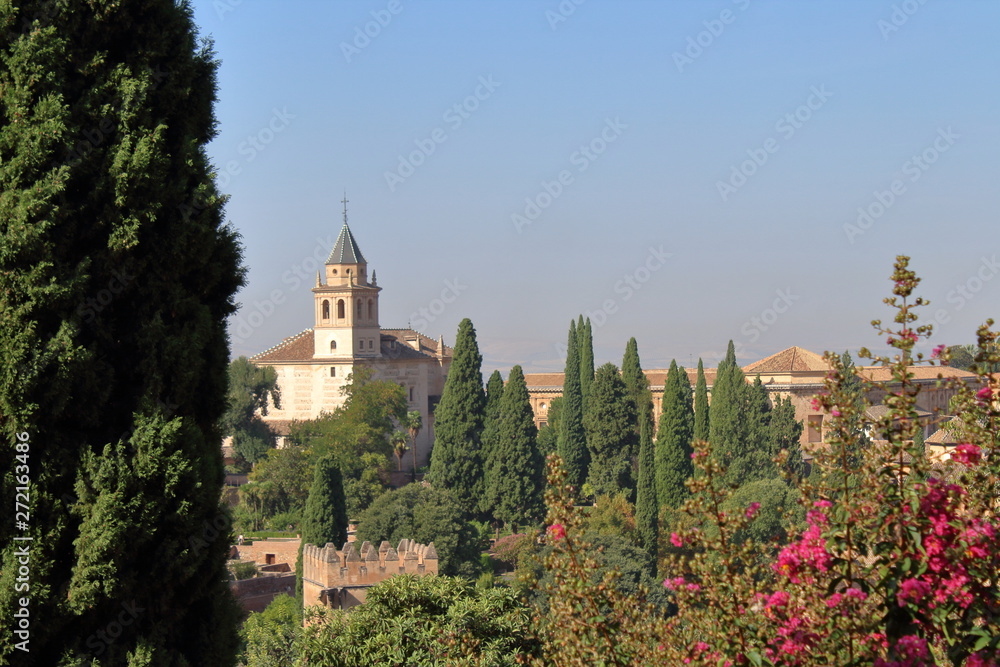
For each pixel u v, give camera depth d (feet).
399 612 103.45
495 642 95.20
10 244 62.80
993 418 45.21
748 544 48.26
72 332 63.82
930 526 42.06
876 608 44.93
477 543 314.14
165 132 69.77
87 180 66.18
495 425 393.91
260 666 154.40
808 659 44.70
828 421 45.29
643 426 337.93
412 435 536.83
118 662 65.62
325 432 480.64
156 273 68.08
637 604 58.03
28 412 62.59
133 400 67.31
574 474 404.16
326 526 305.32
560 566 58.03
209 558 69.67
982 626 41.47
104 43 68.18
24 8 66.23
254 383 532.73
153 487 65.98
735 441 349.82
